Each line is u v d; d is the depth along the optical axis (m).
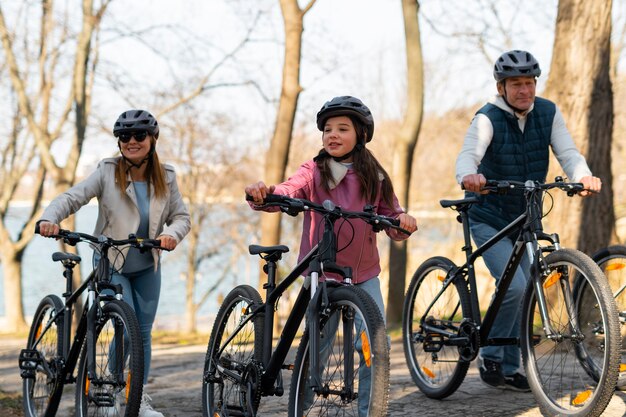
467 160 5.21
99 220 5.48
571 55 9.10
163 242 5.11
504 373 5.56
